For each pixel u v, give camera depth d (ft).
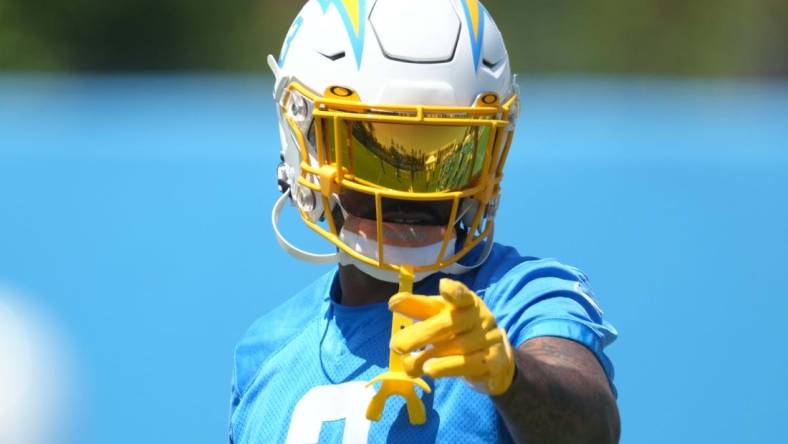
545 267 28.45
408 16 28.71
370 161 28.32
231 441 31.94
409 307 23.03
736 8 137.80
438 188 28.17
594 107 82.43
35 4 127.54
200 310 59.47
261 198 60.49
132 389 58.65
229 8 131.75
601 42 134.82
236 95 81.87
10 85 91.56
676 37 136.77
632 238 60.75
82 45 130.31
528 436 24.36
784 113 76.54
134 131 68.95
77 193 61.16
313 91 29.43
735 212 60.85
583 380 25.03
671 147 63.46
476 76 28.63
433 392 27.66
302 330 31.24
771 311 59.41
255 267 59.88
